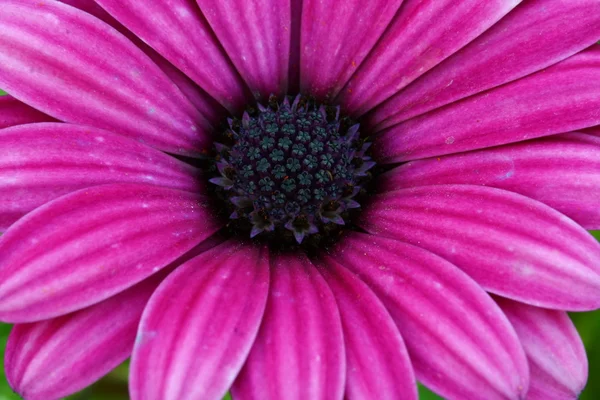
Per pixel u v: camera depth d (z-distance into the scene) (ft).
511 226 0.43
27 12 0.44
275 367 0.41
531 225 0.43
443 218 0.44
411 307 0.42
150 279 0.43
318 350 0.41
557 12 0.45
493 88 0.45
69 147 0.43
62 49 0.44
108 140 0.44
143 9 0.45
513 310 0.43
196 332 0.41
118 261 0.42
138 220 0.43
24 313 0.41
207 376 0.40
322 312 0.42
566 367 0.42
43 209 0.42
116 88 0.45
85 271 0.41
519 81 0.45
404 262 0.44
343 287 0.44
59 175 0.43
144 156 0.45
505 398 0.41
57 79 0.44
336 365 0.41
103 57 0.44
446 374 0.42
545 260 0.42
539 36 0.45
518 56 0.45
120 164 0.44
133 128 0.45
